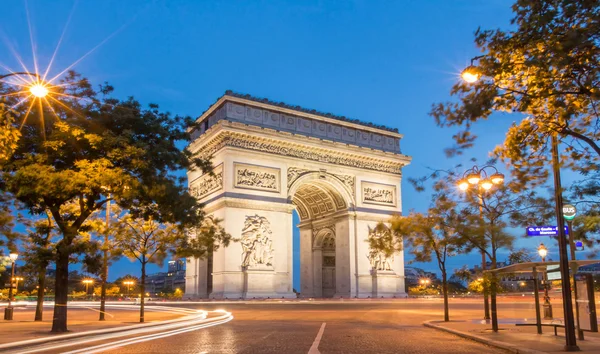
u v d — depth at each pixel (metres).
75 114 36.12
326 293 112.38
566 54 14.76
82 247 35.09
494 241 32.72
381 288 101.12
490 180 33.34
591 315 30.14
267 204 92.00
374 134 109.88
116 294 160.38
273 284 89.75
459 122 18.16
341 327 38.41
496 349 25.25
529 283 114.19
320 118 102.62
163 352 23.47
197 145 99.12
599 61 15.79
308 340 28.45
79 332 33.78
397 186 109.62
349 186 103.56
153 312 63.31
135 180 34.75
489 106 17.48
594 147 17.48
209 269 97.19
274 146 95.62
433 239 41.62
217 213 90.75
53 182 32.34
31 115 34.44
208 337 30.66
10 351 24.59
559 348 23.89
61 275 35.38
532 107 18.92
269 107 96.62
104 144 34.84
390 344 26.62
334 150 101.12
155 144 38.31
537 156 22.53
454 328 35.34
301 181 97.25
